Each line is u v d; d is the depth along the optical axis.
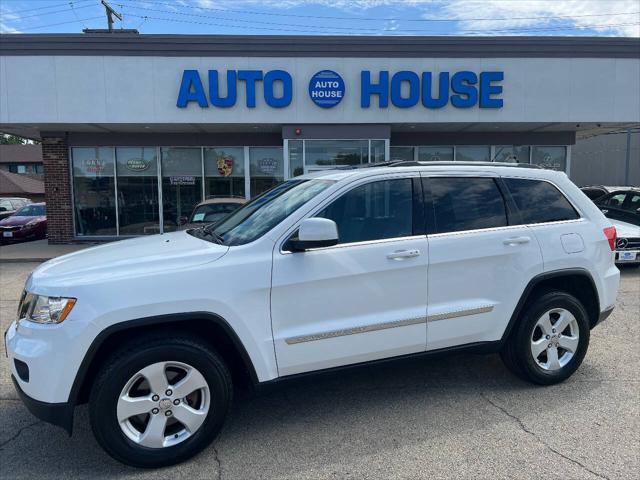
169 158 14.95
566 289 4.27
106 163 14.84
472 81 12.80
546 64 12.87
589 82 12.95
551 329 4.01
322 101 12.76
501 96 12.91
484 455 3.08
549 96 12.95
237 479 2.88
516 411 3.65
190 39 12.49
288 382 3.29
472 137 15.12
